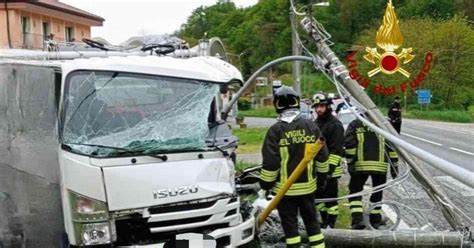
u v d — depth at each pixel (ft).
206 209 16.16
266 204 19.93
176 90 17.52
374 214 23.71
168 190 15.72
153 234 15.87
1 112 16.70
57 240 16.72
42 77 16.75
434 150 62.34
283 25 203.31
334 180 23.13
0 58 19.24
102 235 15.40
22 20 93.09
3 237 16.85
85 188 15.48
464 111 169.48
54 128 16.62
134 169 15.62
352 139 23.65
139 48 24.71
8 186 16.76
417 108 173.37
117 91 16.96
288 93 18.66
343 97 23.98
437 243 19.39
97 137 16.20
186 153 16.33
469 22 203.10
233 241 16.87
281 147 18.35
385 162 23.76
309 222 18.75
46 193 16.70
